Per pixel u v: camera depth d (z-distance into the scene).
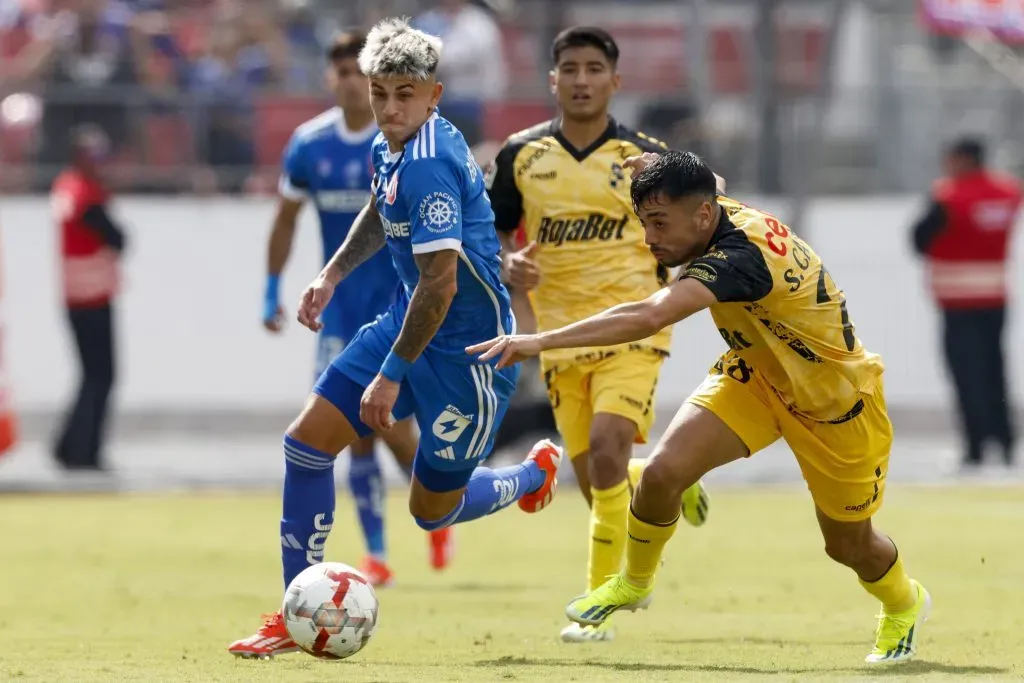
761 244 21.00
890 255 70.00
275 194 69.94
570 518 49.31
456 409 22.94
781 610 30.58
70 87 69.25
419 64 21.36
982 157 57.47
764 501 52.94
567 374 28.23
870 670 21.83
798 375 21.70
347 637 21.36
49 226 68.56
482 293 22.47
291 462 23.08
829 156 72.38
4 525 46.56
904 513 48.03
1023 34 73.56
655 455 22.62
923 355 69.69
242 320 69.62
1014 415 68.19
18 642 25.73
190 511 50.28
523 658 23.31
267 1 73.81
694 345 68.00
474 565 38.72
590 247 28.44
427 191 21.27
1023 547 40.41
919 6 73.75
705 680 20.36
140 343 69.31
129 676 20.80
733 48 73.44
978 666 22.23
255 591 33.75
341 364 23.06
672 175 21.02
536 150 28.81
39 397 68.62
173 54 70.94
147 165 69.56
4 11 70.81
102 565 38.22
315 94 70.94
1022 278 68.81
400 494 55.66
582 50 28.14
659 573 36.66
